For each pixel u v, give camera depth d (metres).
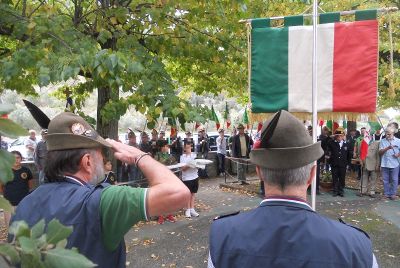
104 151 1.63
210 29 7.15
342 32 4.13
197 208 9.31
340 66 4.14
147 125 4.88
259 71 4.40
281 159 1.39
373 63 4.06
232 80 8.00
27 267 0.67
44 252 0.70
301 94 4.27
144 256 6.08
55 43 4.72
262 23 4.43
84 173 1.56
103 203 1.38
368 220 7.81
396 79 10.79
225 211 8.95
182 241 6.75
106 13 5.83
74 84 7.42
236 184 12.27
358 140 12.49
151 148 11.98
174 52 6.69
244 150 12.14
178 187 1.38
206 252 6.20
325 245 1.28
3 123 0.70
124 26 6.20
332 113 4.19
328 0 9.73
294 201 1.40
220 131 14.95
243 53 7.27
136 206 1.35
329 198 10.01
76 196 1.43
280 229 1.33
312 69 4.14
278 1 7.95
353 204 9.34
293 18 4.35
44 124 1.74
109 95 5.90
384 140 10.02
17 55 4.39
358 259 1.28
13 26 5.27
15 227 0.70
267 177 1.43
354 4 10.00
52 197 1.46
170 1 5.75
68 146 1.53
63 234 0.73
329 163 10.43
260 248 1.32
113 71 4.00
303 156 1.39
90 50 4.66
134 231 7.34
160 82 5.28
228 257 1.35
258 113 4.40
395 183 9.92
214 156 14.95
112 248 1.41
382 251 6.00
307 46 4.24
